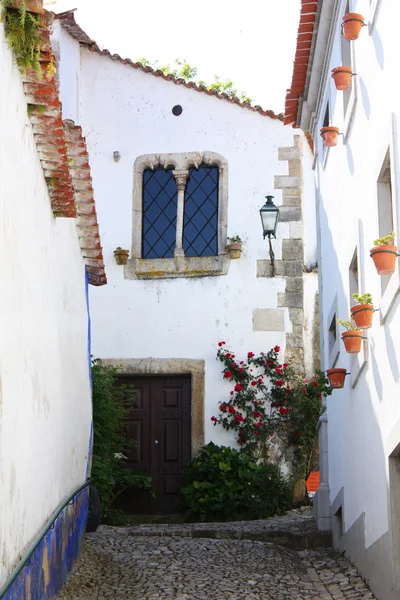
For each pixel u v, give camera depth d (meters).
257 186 13.73
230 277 13.49
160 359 13.39
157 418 13.41
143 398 13.49
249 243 13.58
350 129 8.17
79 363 8.23
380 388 6.62
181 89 14.05
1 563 4.42
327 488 9.73
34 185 5.75
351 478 8.16
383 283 6.49
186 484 12.40
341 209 8.80
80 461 8.27
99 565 7.82
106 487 11.13
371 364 7.02
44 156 5.93
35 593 5.39
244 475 11.99
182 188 13.84
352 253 8.03
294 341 13.30
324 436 10.03
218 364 13.30
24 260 5.30
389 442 6.20
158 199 13.98
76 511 7.80
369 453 7.13
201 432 13.14
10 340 4.77
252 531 9.70
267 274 13.47
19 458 5.01
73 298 7.80
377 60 6.71
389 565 6.22
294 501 12.63
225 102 13.98
